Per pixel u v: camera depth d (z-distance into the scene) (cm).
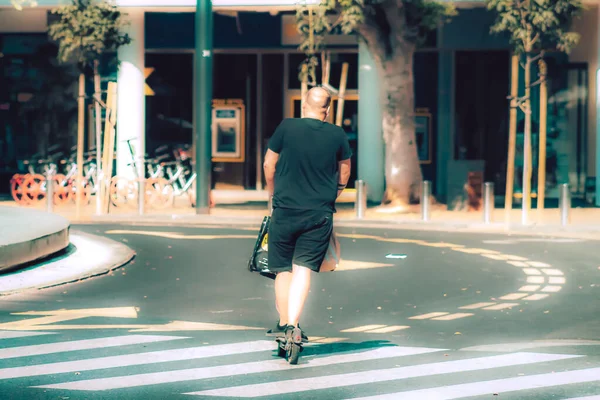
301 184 1288
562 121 4631
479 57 4688
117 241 2808
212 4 3791
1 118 4841
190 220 3497
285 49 4791
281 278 1338
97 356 1327
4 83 4834
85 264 2298
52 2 4466
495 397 1127
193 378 1212
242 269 2281
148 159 4419
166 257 2491
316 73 4747
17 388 1159
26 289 1945
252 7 4200
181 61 4831
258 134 4878
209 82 3653
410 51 3850
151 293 1934
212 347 1389
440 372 1248
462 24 4603
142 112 4556
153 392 1145
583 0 4106
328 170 1295
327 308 1770
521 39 3475
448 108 4709
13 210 3062
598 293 1947
